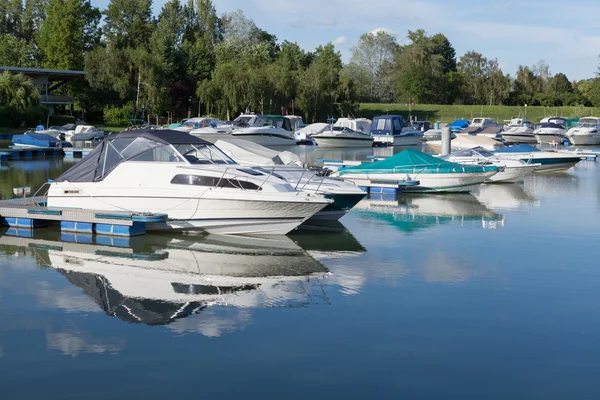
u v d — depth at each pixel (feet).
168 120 243.40
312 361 27.89
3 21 319.47
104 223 51.88
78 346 29.19
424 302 35.94
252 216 51.72
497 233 55.21
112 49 235.20
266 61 297.53
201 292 37.52
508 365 27.71
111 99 242.37
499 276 41.32
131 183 53.21
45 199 59.67
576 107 311.27
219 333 30.91
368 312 34.14
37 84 220.84
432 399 24.68
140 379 25.99
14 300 35.58
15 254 46.21
